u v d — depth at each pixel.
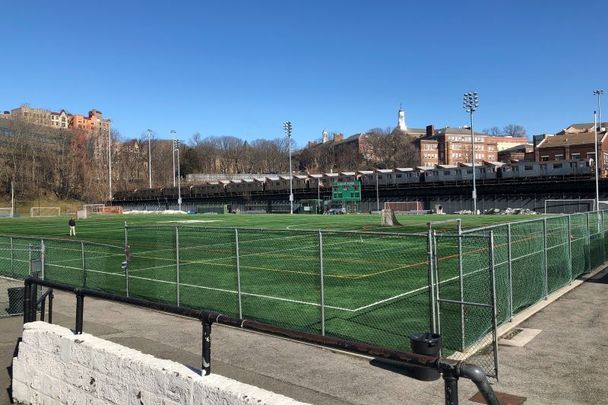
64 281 16.73
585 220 16.47
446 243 23.44
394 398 6.64
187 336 9.82
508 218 52.72
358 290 14.07
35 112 191.50
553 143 114.50
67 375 5.73
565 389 6.83
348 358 8.28
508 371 7.52
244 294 11.73
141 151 176.88
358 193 88.00
